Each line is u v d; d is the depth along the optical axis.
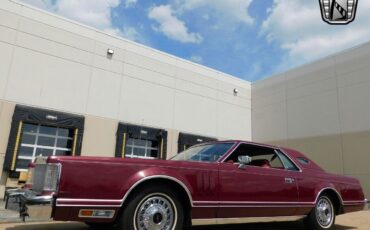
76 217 3.29
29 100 11.41
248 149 4.88
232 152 4.55
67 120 12.03
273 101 17.38
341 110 13.80
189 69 16.39
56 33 12.46
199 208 3.94
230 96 17.88
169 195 3.76
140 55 14.71
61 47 12.49
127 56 14.28
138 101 14.22
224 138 17.02
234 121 17.72
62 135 12.19
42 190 3.32
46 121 11.54
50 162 3.37
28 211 3.26
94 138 12.70
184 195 3.95
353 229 5.48
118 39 14.15
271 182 4.67
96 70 13.24
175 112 15.38
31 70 11.64
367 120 12.73
